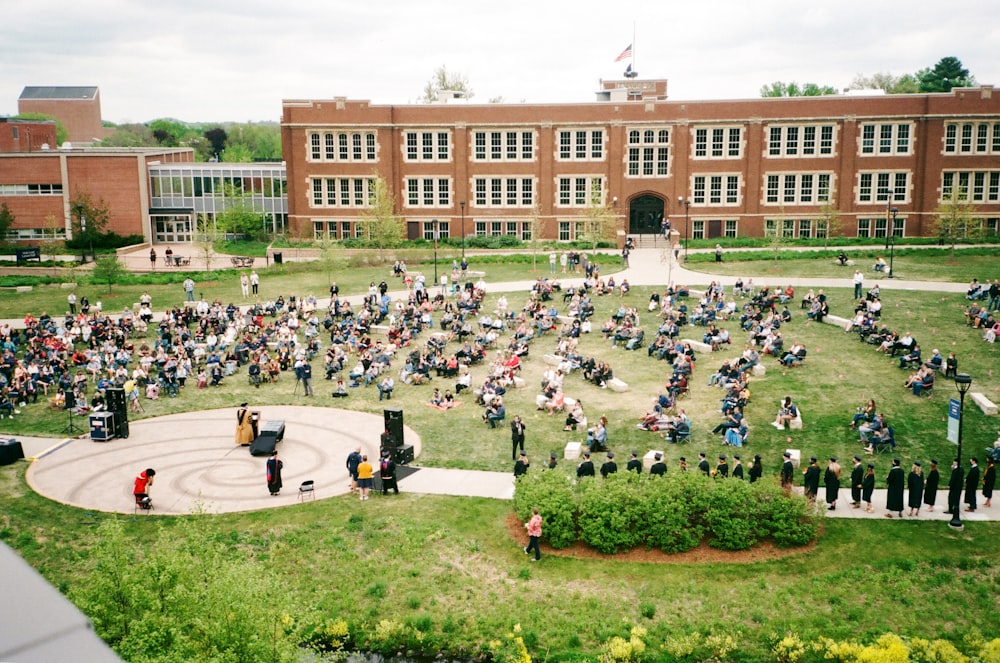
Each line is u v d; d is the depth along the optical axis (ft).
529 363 142.61
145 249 275.18
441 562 76.38
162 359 139.13
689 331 152.76
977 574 71.41
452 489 92.73
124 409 112.68
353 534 81.66
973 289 158.51
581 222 257.34
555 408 118.01
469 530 82.28
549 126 254.06
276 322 166.50
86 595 52.16
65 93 650.84
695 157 252.21
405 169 261.24
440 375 138.62
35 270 228.02
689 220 255.09
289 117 259.80
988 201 244.83
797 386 120.57
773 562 74.79
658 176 254.47
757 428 107.14
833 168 247.91
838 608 67.46
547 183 257.55
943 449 98.89
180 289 203.62
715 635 64.85
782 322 153.38
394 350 147.64
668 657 63.21
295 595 71.26
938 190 244.83
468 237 254.06
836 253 211.20
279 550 78.43
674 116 250.57
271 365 139.64
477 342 148.46
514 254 230.68
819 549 76.43
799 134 247.70
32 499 90.89
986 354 128.06
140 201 285.84
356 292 194.29
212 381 137.80
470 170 259.39
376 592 72.13
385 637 66.74
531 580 73.41
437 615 69.15
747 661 62.59
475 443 108.17
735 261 212.64
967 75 427.74
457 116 256.32
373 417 120.16
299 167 262.47
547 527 78.69
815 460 84.43
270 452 104.63
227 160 529.45
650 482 80.69
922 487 81.82
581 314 159.22
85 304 176.96
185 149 350.02
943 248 217.77
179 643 48.24
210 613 50.88
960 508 83.92
